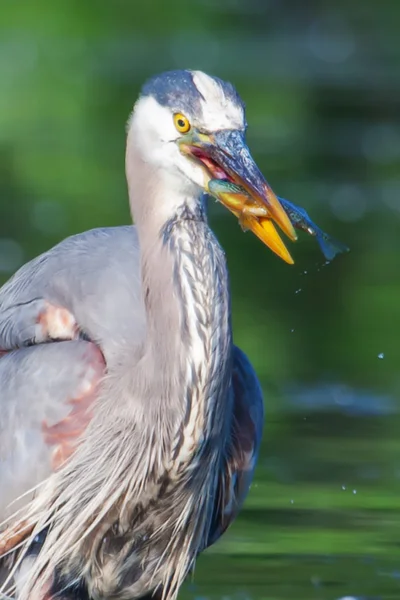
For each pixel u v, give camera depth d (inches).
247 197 341.1
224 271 351.3
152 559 380.2
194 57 1812.3
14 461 366.6
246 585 416.8
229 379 359.6
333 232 956.6
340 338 727.7
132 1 2071.9
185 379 350.9
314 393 631.8
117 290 376.8
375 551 444.5
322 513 477.4
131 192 360.5
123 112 1451.8
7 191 1052.5
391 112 1492.4
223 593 409.1
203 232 351.6
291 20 2283.5
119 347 368.8
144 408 359.9
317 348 703.7
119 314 373.1
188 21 2135.8
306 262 892.6
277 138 1321.4
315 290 832.3
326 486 505.7
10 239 877.2
